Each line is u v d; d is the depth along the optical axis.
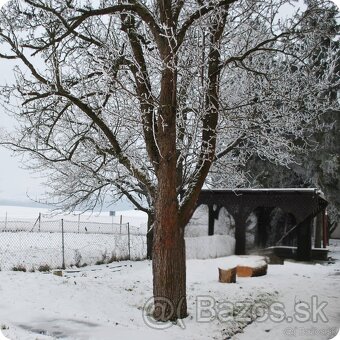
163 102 8.88
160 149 8.90
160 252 8.88
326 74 15.07
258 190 18.16
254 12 10.48
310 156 23.08
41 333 6.97
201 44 10.20
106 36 10.88
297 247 17.98
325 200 19.38
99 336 6.93
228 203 18.58
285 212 19.59
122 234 26.91
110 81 10.06
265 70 13.60
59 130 14.45
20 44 9.42
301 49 13.71
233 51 12.40
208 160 9.29
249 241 19.39
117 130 12.32
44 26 9.76
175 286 8.83
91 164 15.78
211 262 15.27
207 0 9.34
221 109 10.00
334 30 11.98
